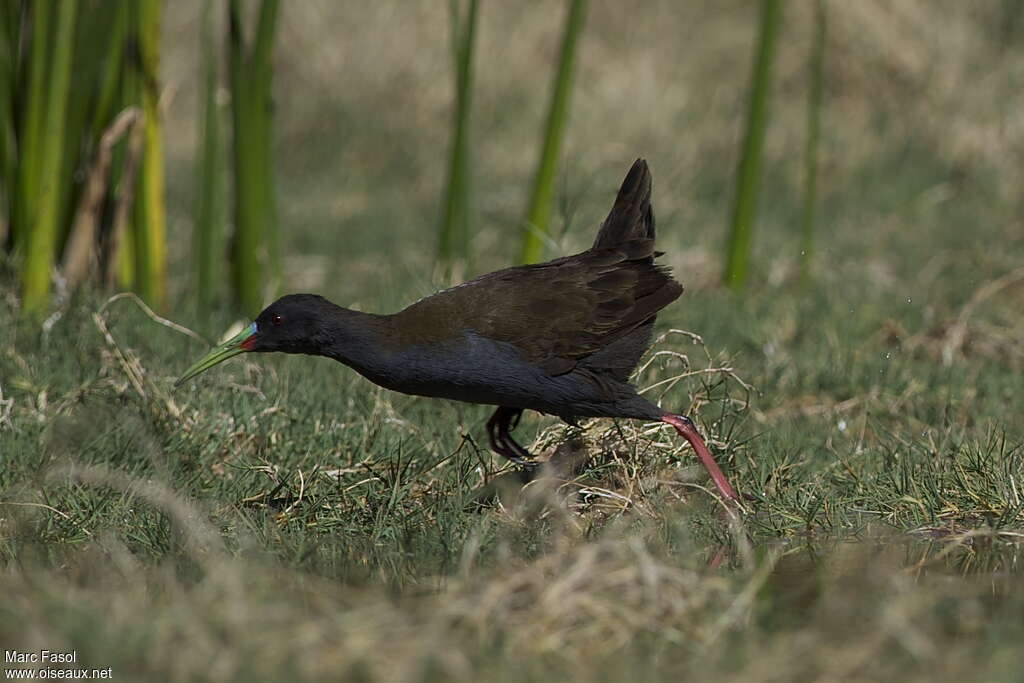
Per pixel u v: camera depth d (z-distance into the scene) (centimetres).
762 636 731
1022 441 1030
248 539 859
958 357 1292
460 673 678
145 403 1073
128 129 1382
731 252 1554
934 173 2059
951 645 723
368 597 783
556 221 1697
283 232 1902
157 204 1408
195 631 695
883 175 2064
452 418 1127
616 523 906
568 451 1013
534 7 2373
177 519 881
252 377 1170
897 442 1052
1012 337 1334
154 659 686
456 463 995
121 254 1416
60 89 1300
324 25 2345
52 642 698
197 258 1578
